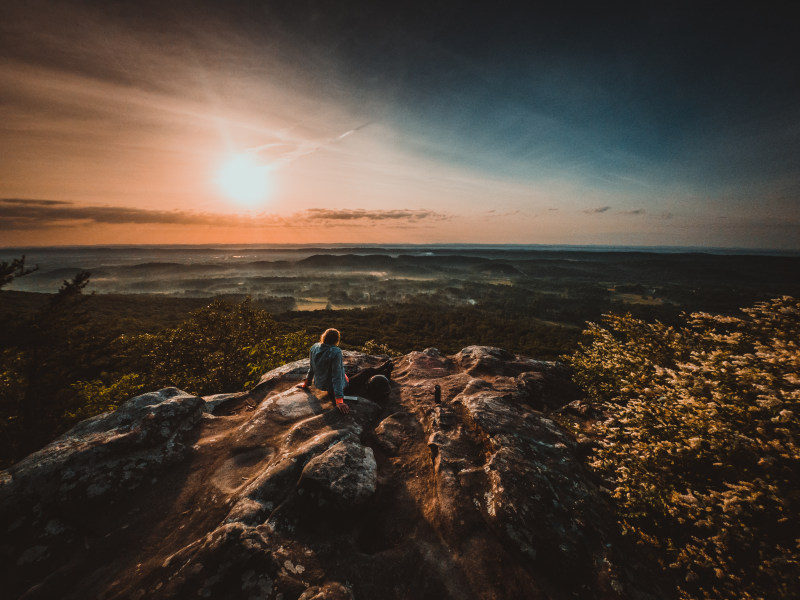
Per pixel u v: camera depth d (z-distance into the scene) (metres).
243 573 2.38
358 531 2.93
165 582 2.29
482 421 4.27
